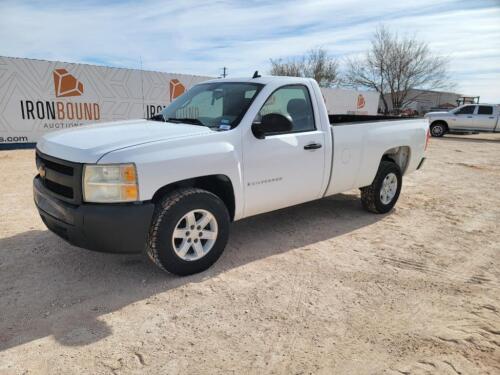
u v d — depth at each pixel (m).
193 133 3.58
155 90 15.95
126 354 2.57
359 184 5.32
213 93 4.49
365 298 3.39
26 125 13.15
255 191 4.02
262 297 3.34
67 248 4.23
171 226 3.38
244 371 2.44
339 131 4.80
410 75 46.16
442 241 4.89
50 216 3.38
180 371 2.42
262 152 3.99
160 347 2.65
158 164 3.22
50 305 3.13
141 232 3.19
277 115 3.98
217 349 2.64
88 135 3.60
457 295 3.50
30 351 2.57
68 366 2.44
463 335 2.87
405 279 3.78
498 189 8.31
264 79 4.31
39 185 3.68
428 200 7.06
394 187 5.98
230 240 4.66
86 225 3.06
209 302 3.24
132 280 3.57
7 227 4.85
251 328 2.89
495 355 2.65
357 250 4.48
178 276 3.64
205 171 3.52
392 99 47.88
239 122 3.87
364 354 2.63
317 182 4.66
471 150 16.02
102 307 3.12
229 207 3.96
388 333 2.88
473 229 5.42
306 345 2.71
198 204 3.52
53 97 13.53
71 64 13.72
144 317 3.00
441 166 11.41
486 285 3.72
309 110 4.57
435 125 22.11
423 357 2.62
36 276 3.61
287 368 2.48
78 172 3.10
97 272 3.71
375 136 5.32
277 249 4.43
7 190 6.82
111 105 14.89
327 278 3.74
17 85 12.77
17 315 2.97
